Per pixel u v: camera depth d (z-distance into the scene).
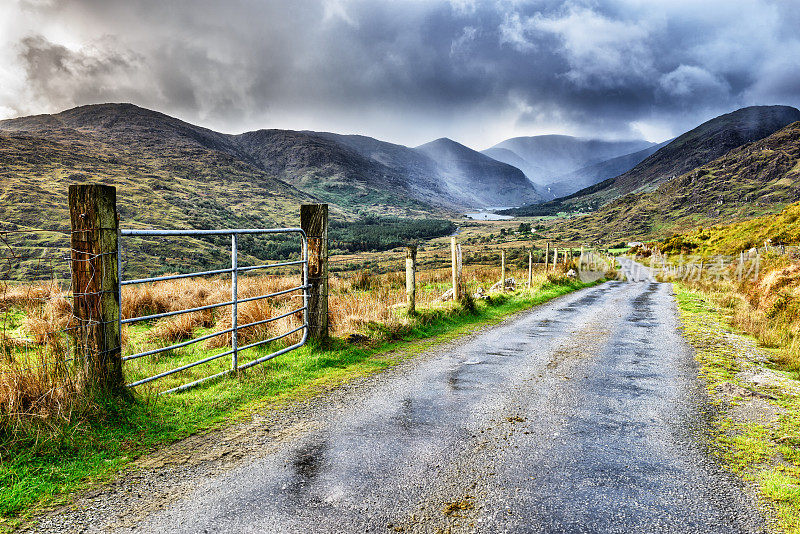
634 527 2.76
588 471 3.50
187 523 2.78
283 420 4.53
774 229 33.84
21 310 7.80
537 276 22.89
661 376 6.38
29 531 2.67
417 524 2.76
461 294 12.38
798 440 4.14
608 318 12.34
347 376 6.12
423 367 6.70
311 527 2.73
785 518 2.88
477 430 4.32
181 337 7.92
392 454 3.77
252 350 6.95
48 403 3.85
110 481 3.28
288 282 11.90
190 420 4.38
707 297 17.78
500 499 3.07
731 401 5.29
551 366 6.88
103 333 4.27
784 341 8.59
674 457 3.78
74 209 4.18
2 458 3.37
